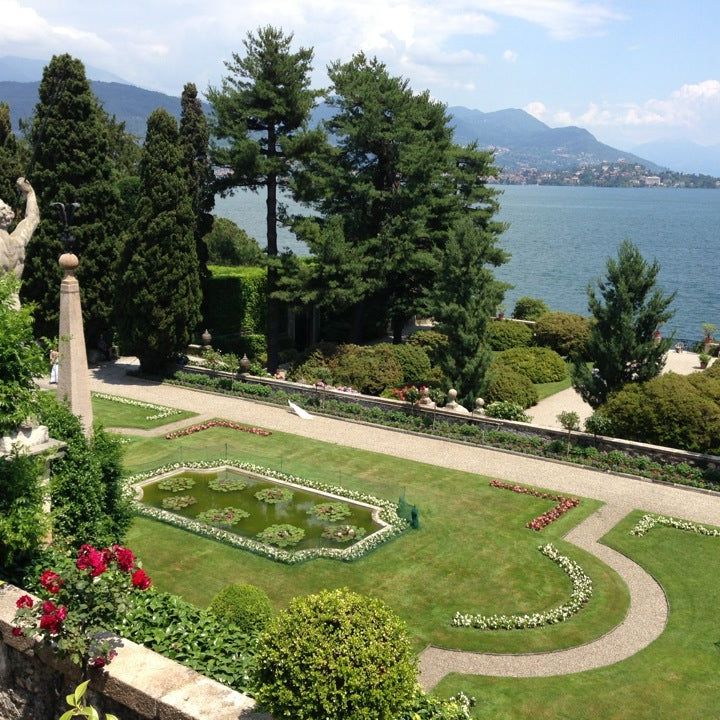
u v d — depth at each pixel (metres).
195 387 31.38
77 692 6.50
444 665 12.61
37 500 10.16
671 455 21.91
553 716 11.23
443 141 38.88
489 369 27.95
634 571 16.25
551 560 16.59
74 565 7.95
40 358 9.75
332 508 19.11
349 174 36.56
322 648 6.40
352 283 33.59
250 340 38.81
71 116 31.38
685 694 11.82
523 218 189.88
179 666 7.29
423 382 30.72
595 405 25.05
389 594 14.95
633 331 23.94
